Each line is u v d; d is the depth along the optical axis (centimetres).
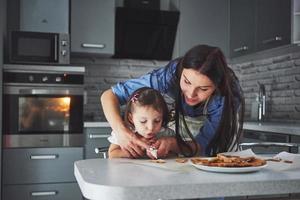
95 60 390
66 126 323
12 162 311
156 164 122
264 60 377
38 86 317
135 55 384
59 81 321
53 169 319
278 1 303
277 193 99
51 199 319
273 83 361
